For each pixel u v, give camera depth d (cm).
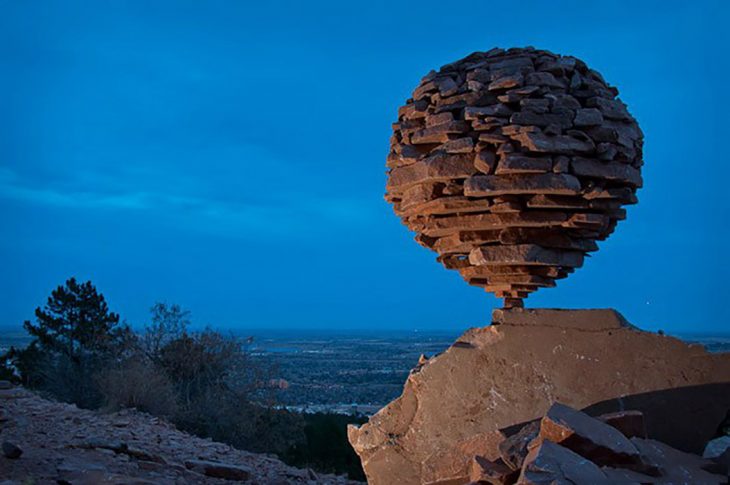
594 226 600
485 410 595
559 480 399
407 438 627
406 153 640
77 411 1141
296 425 1554
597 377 562
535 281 617
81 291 2031
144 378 1422
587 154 592
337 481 959
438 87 639
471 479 535
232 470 838
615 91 661
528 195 595
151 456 835
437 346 10150
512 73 607
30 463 710
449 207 614
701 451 531
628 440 474
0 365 1959
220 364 1638
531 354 586
